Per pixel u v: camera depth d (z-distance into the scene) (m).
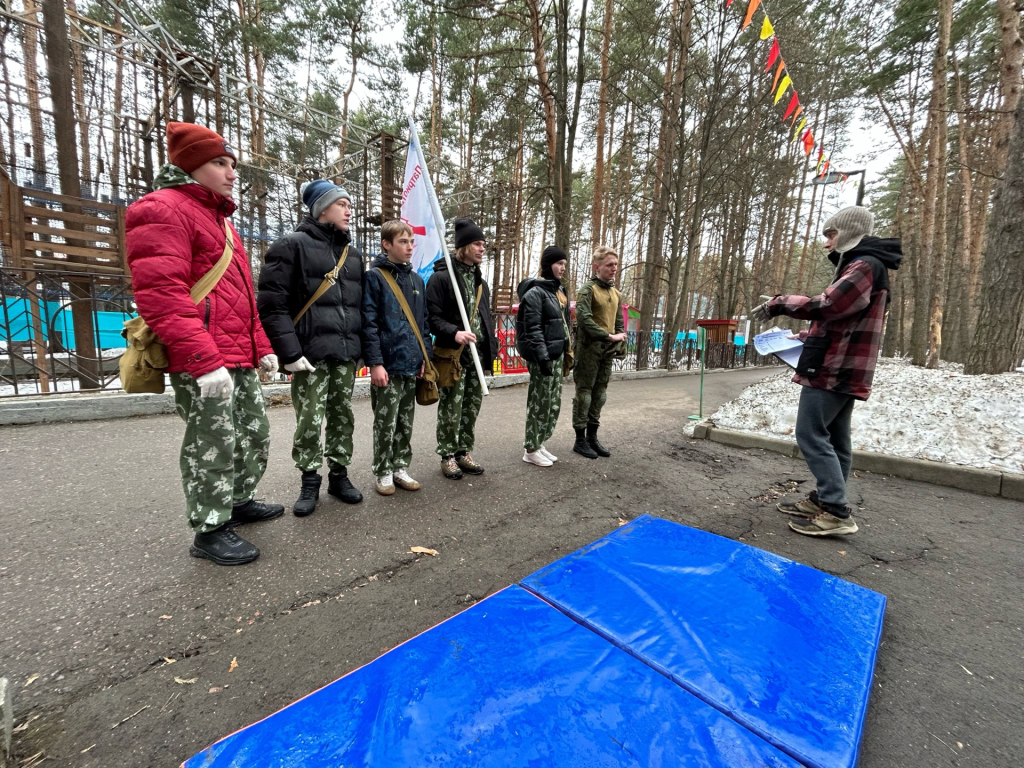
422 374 3.17
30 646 1.68
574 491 3.44
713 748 1.30
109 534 2.51
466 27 14.17
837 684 1.56
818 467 2.84
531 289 3.75
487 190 12.53
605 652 1.67
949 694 1.61
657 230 14.02
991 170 12.47
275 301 2.54
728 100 11.86
